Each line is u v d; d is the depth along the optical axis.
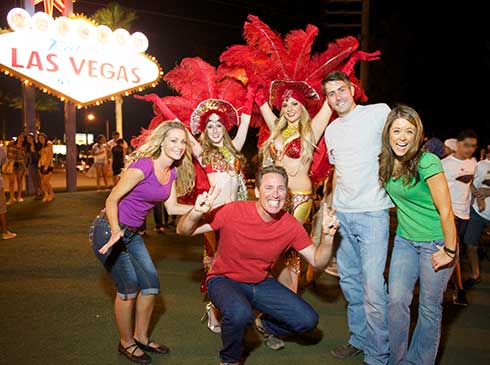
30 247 7.12
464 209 5.23
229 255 3.35
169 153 3.37
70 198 12.55
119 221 3.42
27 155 12.08
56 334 3.98
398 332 3.22
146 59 13.55
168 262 6.38
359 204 3.41
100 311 4.52
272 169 3.21
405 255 3.25
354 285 3.66
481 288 5.48
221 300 3.20
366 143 3.39
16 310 4.51
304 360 3.63
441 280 3.11
